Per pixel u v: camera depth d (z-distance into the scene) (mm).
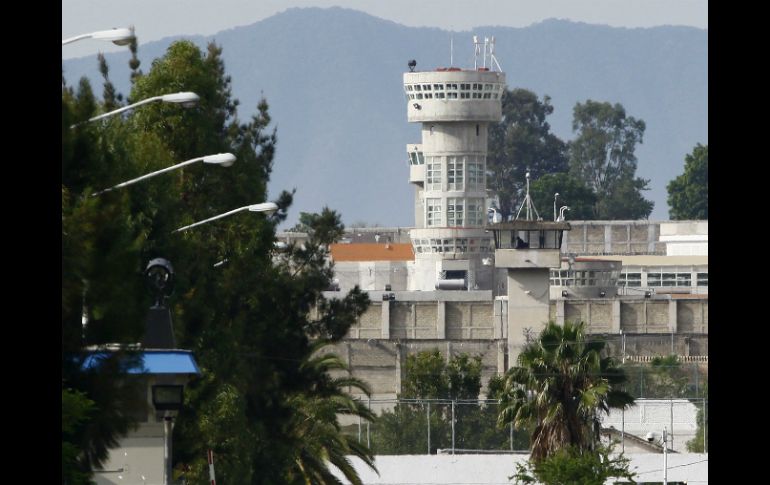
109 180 143250
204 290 193625
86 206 133625
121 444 155625
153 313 151625
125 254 136000
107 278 133875
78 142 139375
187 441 180875
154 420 157000
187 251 182750
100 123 164500
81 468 133000
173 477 176375
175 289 180625
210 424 189875
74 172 139125
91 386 132250
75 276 131875
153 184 179500
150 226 177250
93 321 135250
